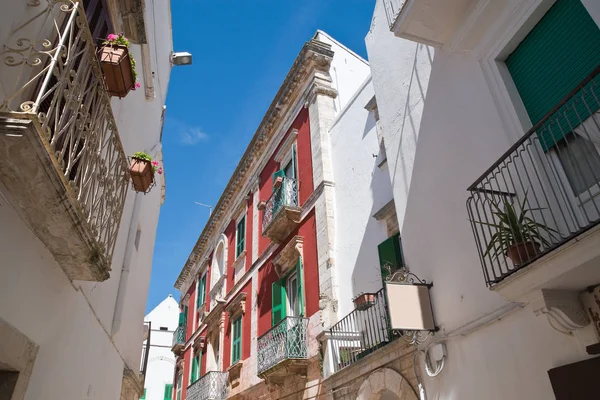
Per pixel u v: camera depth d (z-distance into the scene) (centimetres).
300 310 1118
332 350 920
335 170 1172
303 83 1412
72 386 491
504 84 527
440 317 570
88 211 376
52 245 362
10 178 289
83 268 404
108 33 529
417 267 635
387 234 893
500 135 520
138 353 1032
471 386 499
